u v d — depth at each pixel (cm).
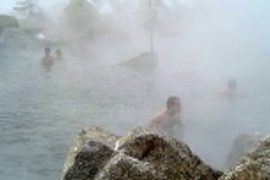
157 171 258
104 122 826
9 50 1966
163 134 291
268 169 217
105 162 273
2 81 1242
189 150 283
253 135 523
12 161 638
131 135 288
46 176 592
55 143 720
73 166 274
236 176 223
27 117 870
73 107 945
